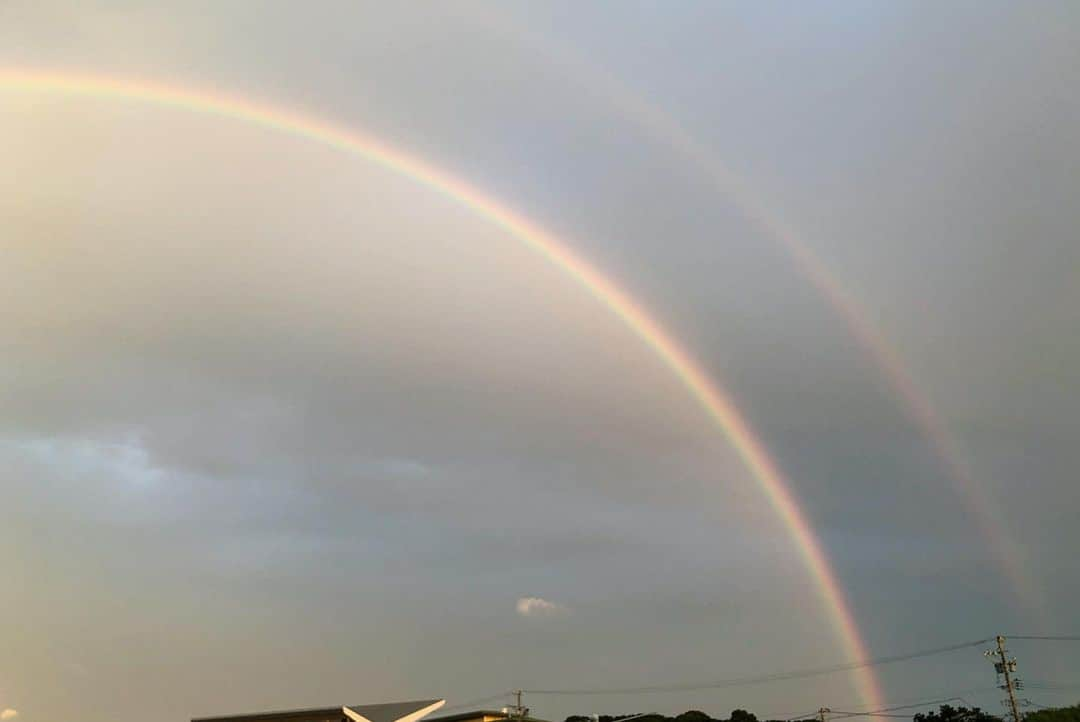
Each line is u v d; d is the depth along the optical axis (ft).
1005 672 231.50
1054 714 208.74
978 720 281.33
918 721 303.48
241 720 166.40
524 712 184.14
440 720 179.11
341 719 157.79
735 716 315.99
